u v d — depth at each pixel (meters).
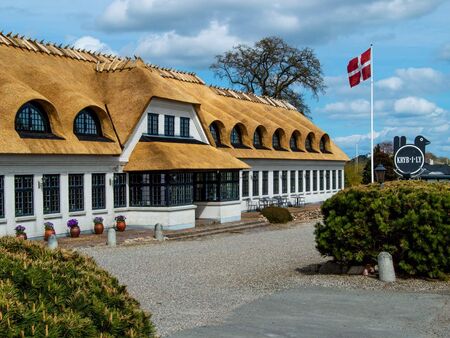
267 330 10.68
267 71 72.00
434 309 12.05
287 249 23.48
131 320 5.92
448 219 14.92
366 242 15.86
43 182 25.88
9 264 5.84
